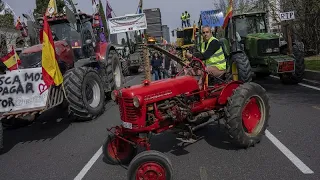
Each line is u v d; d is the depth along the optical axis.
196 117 4.89
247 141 4.95
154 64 12.25
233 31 10.95
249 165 4.46
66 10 8.45
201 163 4.68
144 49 6.49
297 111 6.93
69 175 4.71
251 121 5.20
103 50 10.46
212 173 4.32
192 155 5.00
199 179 4.18
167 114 4.43
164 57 12.02
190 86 4.83
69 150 5.83
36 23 9.59
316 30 15.97
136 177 3.82
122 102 4.35
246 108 5.13
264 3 16.33
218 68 5.63
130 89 4.33
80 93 7.42
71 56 8.46
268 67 9.48
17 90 6.61
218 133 5.91
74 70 7.60
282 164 4.40
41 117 8.82
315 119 6.25
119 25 18.88
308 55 16.98
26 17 9.27
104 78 10.05
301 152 4.74
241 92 4.91
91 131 6.93
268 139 5.40
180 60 5.34
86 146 5.95
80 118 7.69
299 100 7.88
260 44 9.76
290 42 9.70
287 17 10.41
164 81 4.63
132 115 4.27
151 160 3.79
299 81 10.00
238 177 4.14
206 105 5.03
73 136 6.70
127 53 19.33
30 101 6.60
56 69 6.53
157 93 4.38
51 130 7.41
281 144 5.12
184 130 4.84
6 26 18.69
